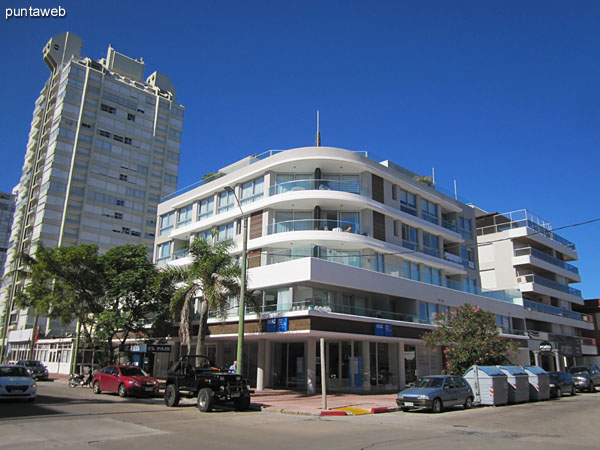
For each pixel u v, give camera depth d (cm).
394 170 3538
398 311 3241
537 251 5019
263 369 2738
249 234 3247
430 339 2767
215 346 3347
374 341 2939
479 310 2778
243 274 2184
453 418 1581
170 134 7788
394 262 3247
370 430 1253
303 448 948
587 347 5428
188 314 2473
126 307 2986
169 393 1811
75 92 6919
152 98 7731
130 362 3884
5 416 1362
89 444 955
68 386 2955
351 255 2945
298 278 2595
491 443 1025
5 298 6944
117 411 1584
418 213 3688
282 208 3180
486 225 5331
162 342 3147
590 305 6009
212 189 3681
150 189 7338
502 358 2625
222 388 1686
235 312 2889
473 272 4159
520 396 2212
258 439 1069
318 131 3619
